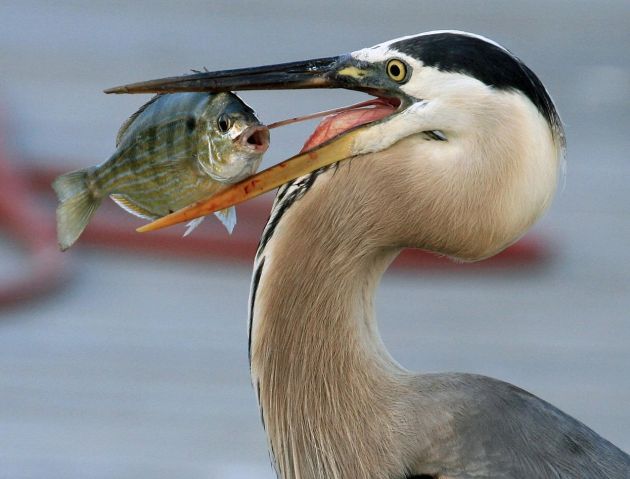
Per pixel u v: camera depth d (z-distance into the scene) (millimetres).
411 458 5824
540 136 5766
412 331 13867
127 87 5793
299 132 18031
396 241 5988
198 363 12734
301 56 23625
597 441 5812
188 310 14133
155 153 5777
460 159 5805
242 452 11047
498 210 5812
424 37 5863
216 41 24094
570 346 13484
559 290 15180
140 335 13438
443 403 5820
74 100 20109
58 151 17938
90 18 24797
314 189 6008
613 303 14875
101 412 11695
